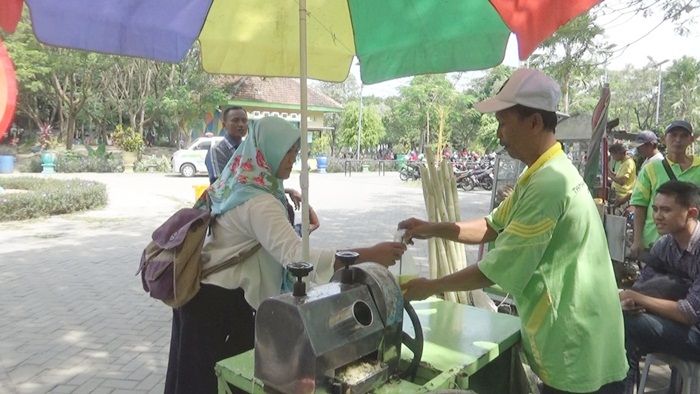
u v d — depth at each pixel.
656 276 2.94
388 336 1.49
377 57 2.95
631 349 2.72
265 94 25.42
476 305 3.01
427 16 2.67
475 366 1.67
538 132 1.79
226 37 2.88
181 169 20.48
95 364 3.91
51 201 10.88
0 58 2.31
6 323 4.73
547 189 1.70
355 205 13.30
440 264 2.88
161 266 2.13
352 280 1.53
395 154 37.44
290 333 1.33
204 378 2.22
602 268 1.80
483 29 2.59
